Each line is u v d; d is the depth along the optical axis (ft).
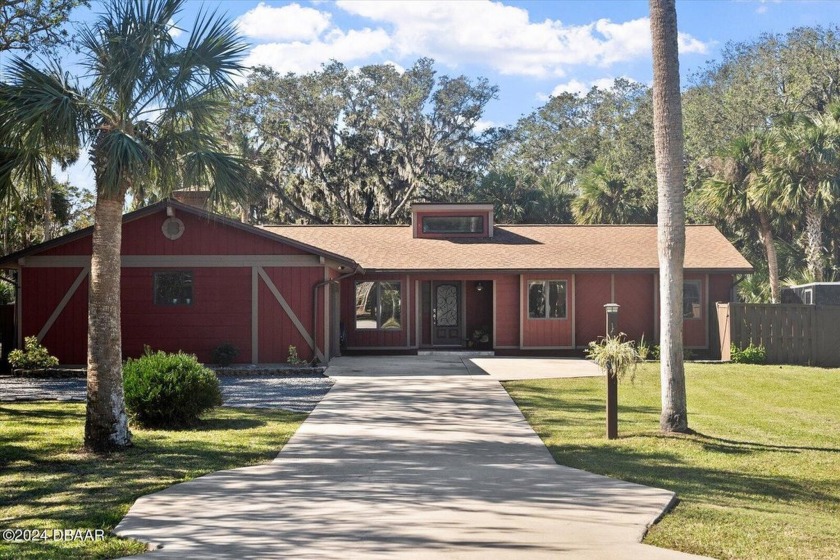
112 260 35.94
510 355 83.66
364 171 147.54
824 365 73.72
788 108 136.56
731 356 75.00
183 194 77.30
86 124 35.88
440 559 20.02
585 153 178.50
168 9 36.52
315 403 50.85
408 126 155.33
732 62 148.66
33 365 65.98
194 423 42.63
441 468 31.76
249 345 69.87
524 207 136.15
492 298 86.53
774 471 32.53
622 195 127.24
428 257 85.40
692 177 132.87
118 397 35.65
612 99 184.44
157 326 69.51
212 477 29.94
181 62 36.99
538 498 26.68
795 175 97.76
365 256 85.61
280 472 30.86
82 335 68.90
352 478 29.81
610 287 84.12
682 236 39.22
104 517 24.29
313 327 70.13
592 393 56.03
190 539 21.81
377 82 152.46
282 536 22.07
